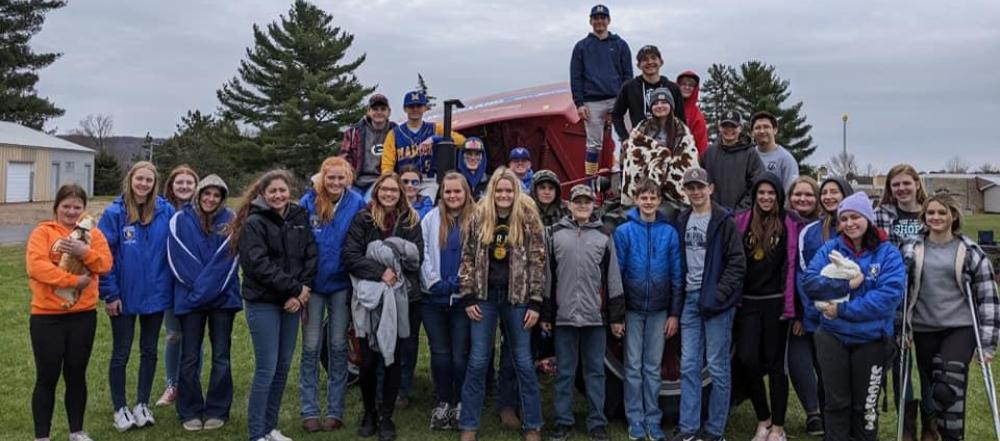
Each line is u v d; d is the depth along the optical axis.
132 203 5.26
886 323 4.43
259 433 4.91
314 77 37.94
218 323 5.42
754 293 5.06
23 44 39.97
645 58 6.52
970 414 5.95
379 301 5.04
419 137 6.57
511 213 5.07
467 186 5.25
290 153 38.25
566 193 7.04
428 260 5.20
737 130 5.77
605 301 5.16
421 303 5.36
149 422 5.43
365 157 6.66
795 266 4.98
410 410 5.96
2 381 6.50
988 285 4.60
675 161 5.75
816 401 5.31
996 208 56.53
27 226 22.36
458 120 7.36
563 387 5.18
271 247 4.89
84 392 4.92
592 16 7.46
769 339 5.07
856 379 4.48
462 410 5.19
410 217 5.29
